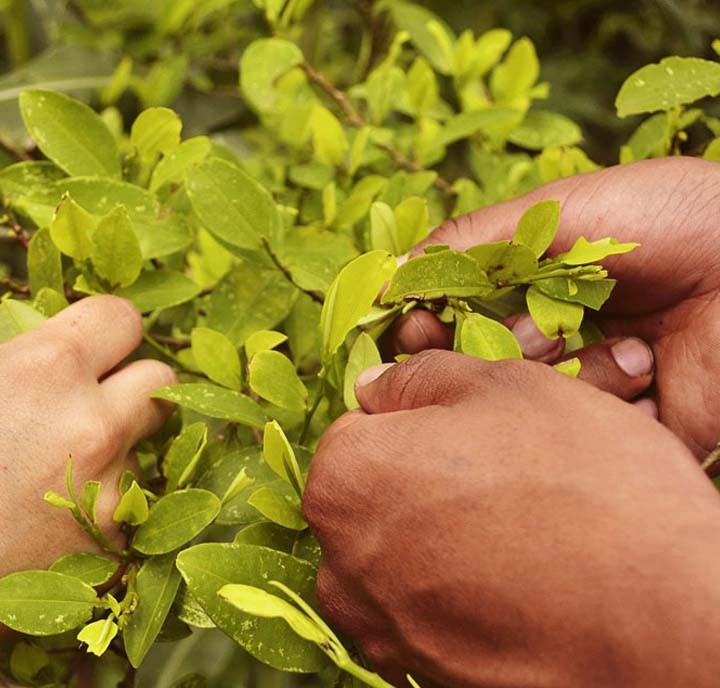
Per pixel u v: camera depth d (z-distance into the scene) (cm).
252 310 65
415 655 54
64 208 61
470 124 71
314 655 56
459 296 59
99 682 76
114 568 58
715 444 61
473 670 52
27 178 65
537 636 51
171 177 64
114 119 75
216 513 58
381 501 53
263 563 56
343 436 55
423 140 73
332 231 67
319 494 55
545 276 59
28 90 64
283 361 60
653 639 49
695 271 60
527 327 61
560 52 113
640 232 60
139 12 83
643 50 113
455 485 52
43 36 94
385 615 54
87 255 62
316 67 87
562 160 70
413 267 58
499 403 54
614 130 110
